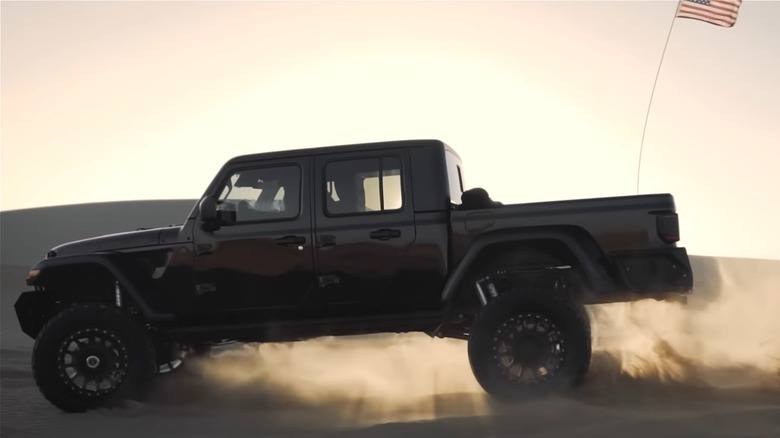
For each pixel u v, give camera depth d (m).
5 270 30.16
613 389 7.21
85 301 8.12
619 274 6.86
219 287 7.51
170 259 7.61
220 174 7.68
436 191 7.34
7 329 16.88
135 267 7.66
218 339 7.59
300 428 6.25
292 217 7.48
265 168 7.62
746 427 5.39
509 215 7.11
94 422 6.96
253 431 6.20
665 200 6.97
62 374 7.46
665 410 6.30
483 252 7.13
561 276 7.21
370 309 7.34
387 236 7.29
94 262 7.66
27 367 10.92
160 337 8.28
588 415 5.93
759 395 6.98
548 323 6.77
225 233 7.55
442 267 7.22
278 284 7.43
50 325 7.51
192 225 7.62
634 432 5.32
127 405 7.50
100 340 7.50
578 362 6.71
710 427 5.41
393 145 7.49
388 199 7.39
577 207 7.02
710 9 14.14
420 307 7.29
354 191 7.46
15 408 7.82
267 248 7.45
